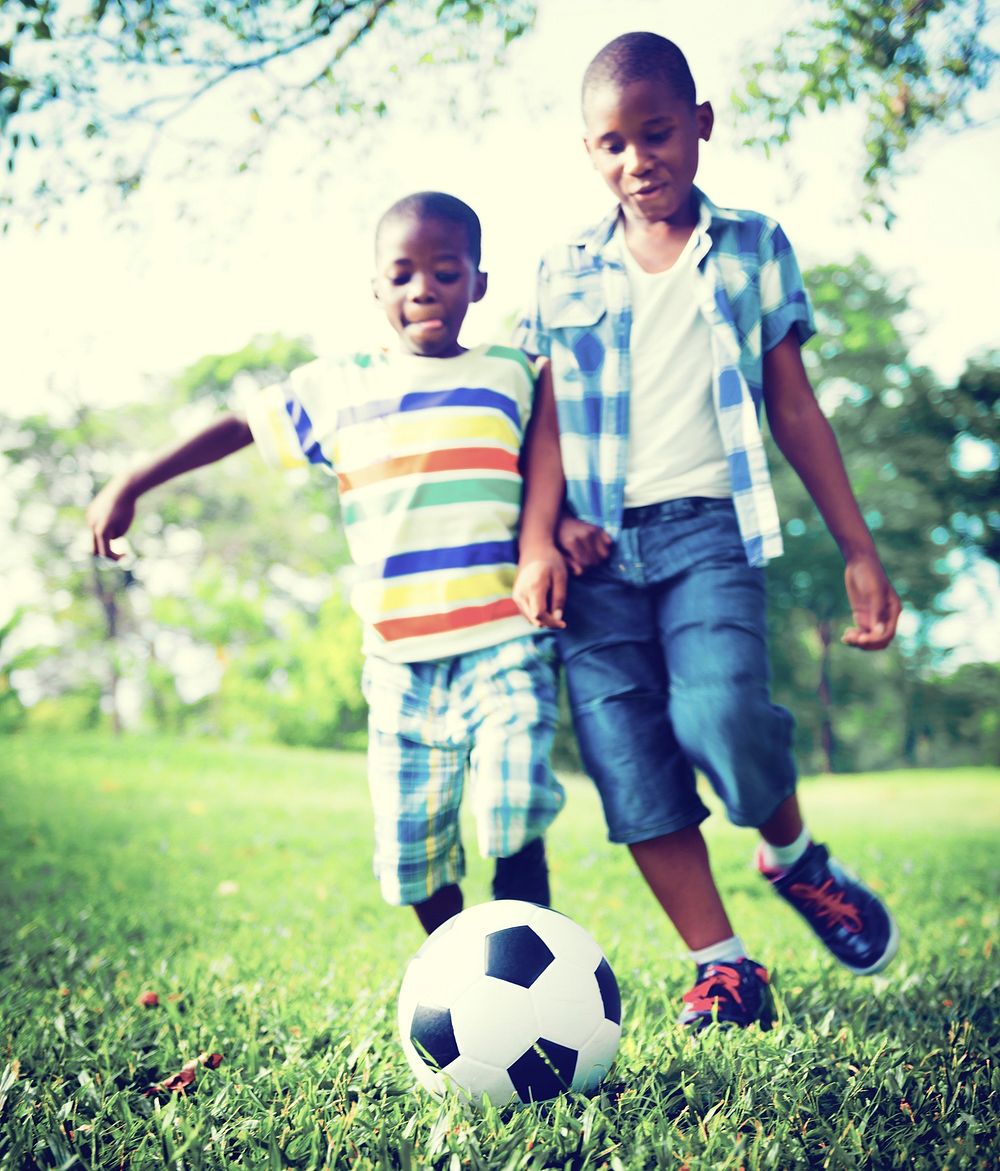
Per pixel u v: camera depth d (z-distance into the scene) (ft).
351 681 71.00
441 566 9.06
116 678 100.22
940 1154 6.62
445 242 9.25
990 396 86.79
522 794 8.41
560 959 7.50
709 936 9.23
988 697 109.40
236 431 9.87
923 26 14.71
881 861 23.24
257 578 110.73
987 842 27.27
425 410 9.37
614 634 9.47
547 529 9.28
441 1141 6.66
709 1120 6.97
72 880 20.93
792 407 9.61
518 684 8.86
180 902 18.58
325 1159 6.70
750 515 9.21
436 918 9.32
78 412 101.09
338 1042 8.92
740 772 8.97
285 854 24.97
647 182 9.17
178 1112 7.39
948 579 96.43
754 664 9.04
